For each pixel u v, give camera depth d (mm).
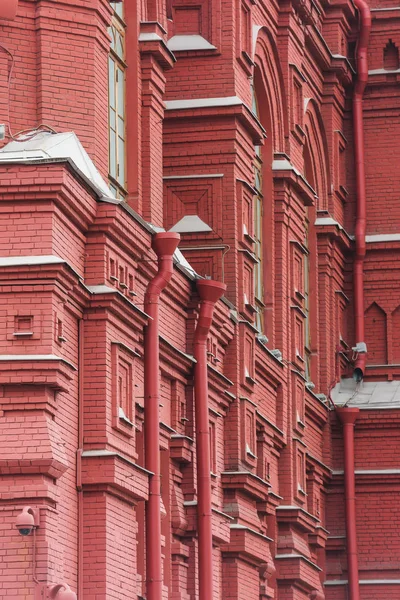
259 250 68625
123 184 54438
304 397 72750
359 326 83062
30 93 48062
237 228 61625
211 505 55062
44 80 48094
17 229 42938
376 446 80000
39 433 41906
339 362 81375
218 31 62438
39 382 42000
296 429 70562
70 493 44344
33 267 42438
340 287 83000
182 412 54875
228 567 59031
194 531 54812
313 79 79125
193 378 55562
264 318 68688
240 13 63500
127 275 47875
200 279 55250
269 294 68875
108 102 52281
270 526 67000
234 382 60750
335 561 78812
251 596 61125
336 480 79375
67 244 44281
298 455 70750
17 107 47781
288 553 67750
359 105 84188
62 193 43031
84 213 44906
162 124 62219
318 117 79938
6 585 41188
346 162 84562
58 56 48438
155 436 49406
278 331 69312
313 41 77125
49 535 41781
